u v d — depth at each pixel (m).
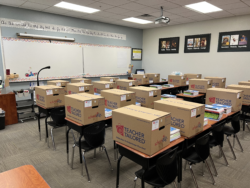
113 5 4.50
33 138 3.28
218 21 5.81
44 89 2.82
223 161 2.59
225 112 2.64
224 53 5.82
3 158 2.61
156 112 1.62
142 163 1.52
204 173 2.30
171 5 4.49
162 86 5.37
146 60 8.04
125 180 2.15
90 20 6.08
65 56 5.65
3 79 4.58
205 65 6.29
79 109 2.11
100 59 6.58
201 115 1.90
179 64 6.96
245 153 2.81
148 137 1.42
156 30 7.48
